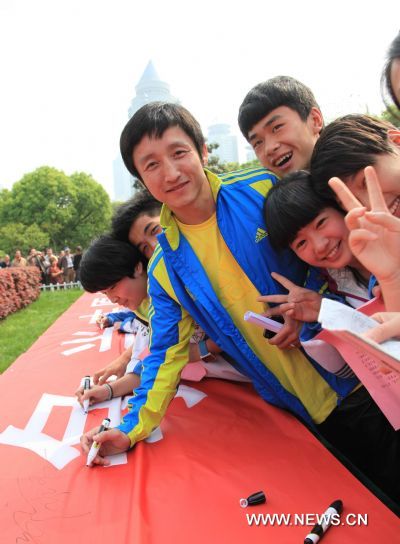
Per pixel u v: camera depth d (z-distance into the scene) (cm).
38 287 1200
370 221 99
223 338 180
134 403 169
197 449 163
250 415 191
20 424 195
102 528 121
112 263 216
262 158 223
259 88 215
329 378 179
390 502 153
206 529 119
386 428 176
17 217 3366
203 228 181
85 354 311
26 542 118
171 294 181
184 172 160
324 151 142
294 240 155
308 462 151
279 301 168
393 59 151
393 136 143
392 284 105
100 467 154
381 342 96
